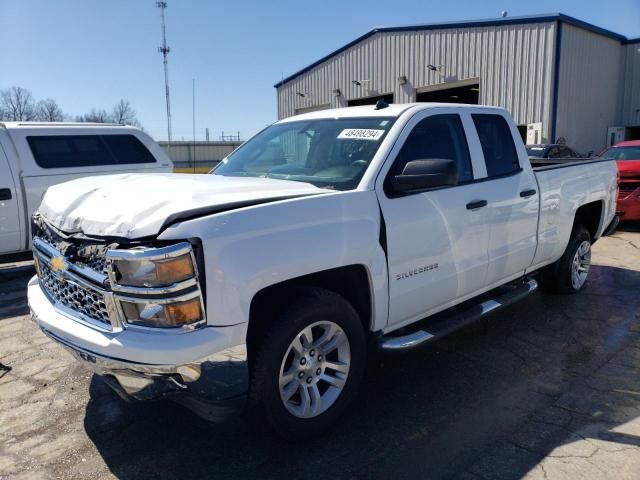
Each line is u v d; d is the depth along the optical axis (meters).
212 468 2.99
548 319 5.31
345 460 3.05
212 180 3.43
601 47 20.89
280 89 30.45
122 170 8.34
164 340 2.54
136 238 2.60
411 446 3.18
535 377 4.06
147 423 3.45
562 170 5.29
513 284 4.95
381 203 3.40
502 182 4.38
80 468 3.00
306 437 3.16
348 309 3.23
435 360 4.39
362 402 3.71
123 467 3.01
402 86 23.34
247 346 2.93
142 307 2.59
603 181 6.05
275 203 2.89
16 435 3.34
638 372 4.12
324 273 3.21
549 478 2.85
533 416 3.49
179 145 35.28
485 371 4.18
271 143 4.42
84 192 3.23
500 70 19.91
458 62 21.19
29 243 7.48
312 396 3.16
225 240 2.64
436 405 3.66
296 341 3.00
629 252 8.36
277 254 2.82
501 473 2.90
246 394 2.78
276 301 3.07
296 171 3.88
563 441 3.19
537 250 4.94
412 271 3.61
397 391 3.86
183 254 2.54
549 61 18.61
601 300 5.89
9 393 3.88
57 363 4.38
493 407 3.62
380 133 3.72
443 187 3.87
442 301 3.97
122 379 2.70
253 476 2.92
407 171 3.37
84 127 8.18
